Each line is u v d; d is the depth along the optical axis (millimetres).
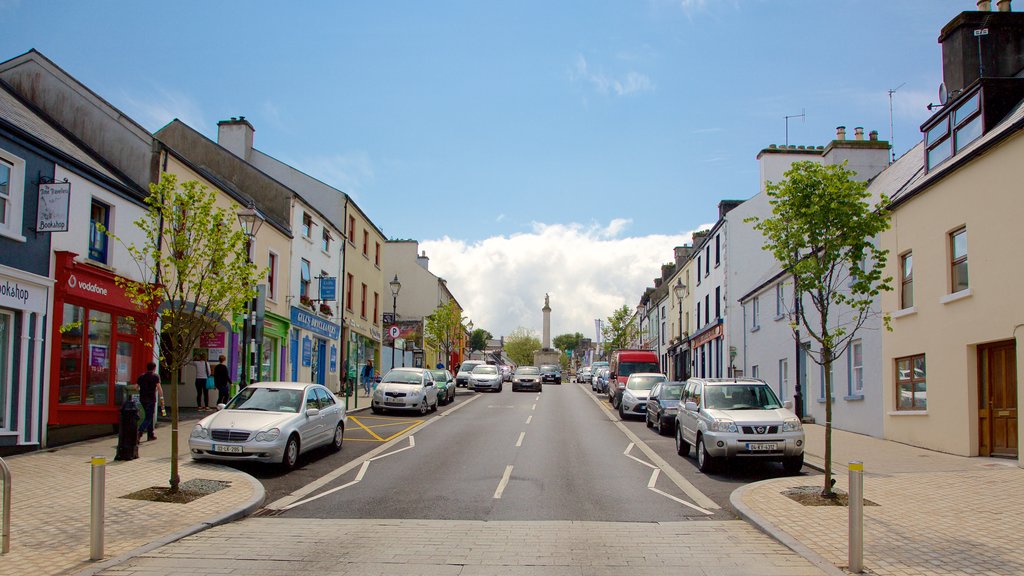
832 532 8328
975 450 14039
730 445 12797
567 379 79375
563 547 7824
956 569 6832
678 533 8586
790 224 10875
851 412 19750
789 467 13102
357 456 15406
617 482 12445
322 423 15047
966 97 14484
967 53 15789
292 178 34062
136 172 18328
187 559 7258
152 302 10648
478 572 6812
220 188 21547
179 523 8766
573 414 27641
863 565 6957
